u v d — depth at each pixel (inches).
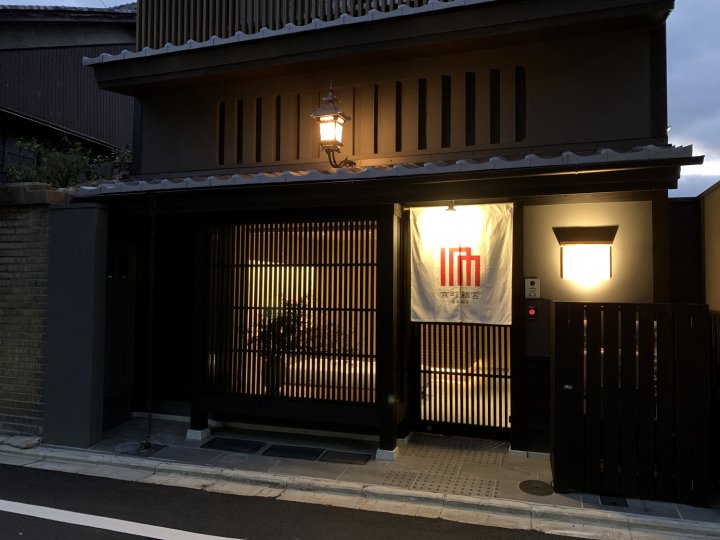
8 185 302.2
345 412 269.4
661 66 265.0
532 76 282.0
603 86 271.1
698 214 301.0
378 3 315.3
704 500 208.4
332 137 283.9
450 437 297.1
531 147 279.3
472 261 278.5
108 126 677.9
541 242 273.0
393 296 265.6
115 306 340.5
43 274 298.2
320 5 327.9
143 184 283.6
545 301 269.4
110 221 324.5
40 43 569.3
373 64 308.7
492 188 238.1
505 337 289.7
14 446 280.2
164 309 344.8
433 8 265.7
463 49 287.7
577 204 268.5
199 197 278.4
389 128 308.0
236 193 270.4
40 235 300.2
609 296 263.0
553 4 253.9
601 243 261.1
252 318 291.9
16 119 541.3
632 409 217.2
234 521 201.0
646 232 259.9
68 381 286.7
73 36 603.5
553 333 231.5
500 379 290.4
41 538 184.7
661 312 216.1
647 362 216.4
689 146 203.2
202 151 346.6
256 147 339.6
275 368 287.0
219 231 298.4
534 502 212.8
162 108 357.7
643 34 266.7
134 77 337.4
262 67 311.6
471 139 297.4
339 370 276.1
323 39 293.3
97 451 276.7
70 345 287.7
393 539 187.3
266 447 283.4
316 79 320.8
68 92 614.5
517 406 267.9
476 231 278.2
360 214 272.1
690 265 301.6
